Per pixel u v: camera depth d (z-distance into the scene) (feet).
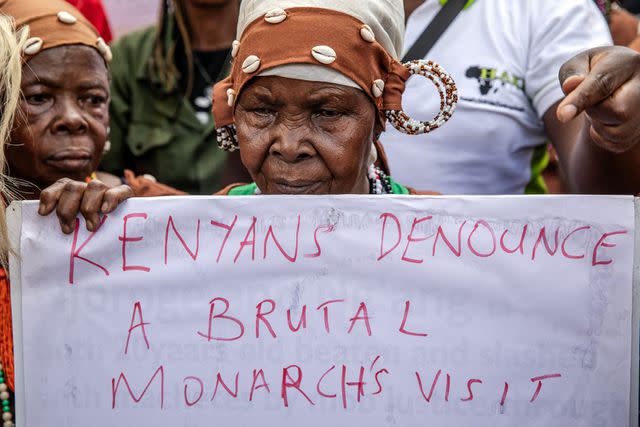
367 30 5.51
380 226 5.41
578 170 6.30
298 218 5.45
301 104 5.43
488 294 5.33
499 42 7.84
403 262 5.38
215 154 9.40
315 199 5.44
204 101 9.60
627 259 5.25
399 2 6.02
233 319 5.45
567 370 5.27
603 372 5.26
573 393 5.27
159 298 5.50
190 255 5.49
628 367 5.25
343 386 5.37
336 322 5.40
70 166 6.64
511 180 8.06
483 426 5.31
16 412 5.57
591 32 7.61
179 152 9.36
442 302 5.35
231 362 5.44
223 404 5.43
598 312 5.26
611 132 5.07
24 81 6.52
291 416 5.39
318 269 5.42
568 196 5.29
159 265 5.51
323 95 5.40
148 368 5.48
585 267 5.28
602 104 4.94
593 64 5.06
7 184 6.68
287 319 5.42
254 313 5.44
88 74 6.73
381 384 5.35
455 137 7.88
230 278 5.47
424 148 7.95
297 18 5.46
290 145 5.44
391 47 5.84
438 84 5.81
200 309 5.47
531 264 5.31
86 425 5.51
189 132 9.43
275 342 5.42
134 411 5.48
